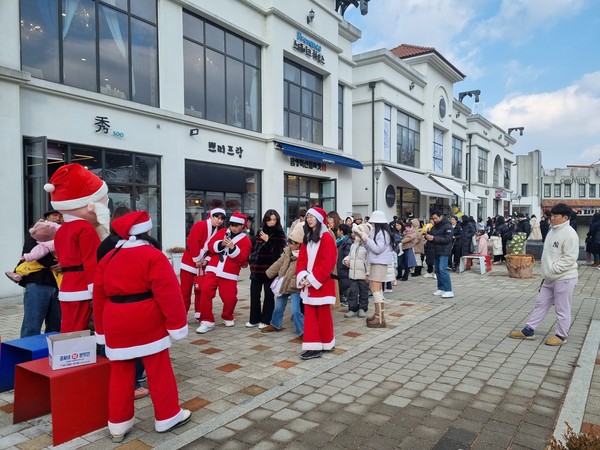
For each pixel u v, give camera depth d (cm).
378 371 462
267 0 1409
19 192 809
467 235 1280
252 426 342
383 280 646
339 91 1892
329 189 1753
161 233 1098
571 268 541
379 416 358
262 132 1435
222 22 1263
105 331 314
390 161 2197
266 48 1427
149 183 1077
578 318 693
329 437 324
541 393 401
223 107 1305
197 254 625
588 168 5481
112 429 317
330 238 495
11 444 316
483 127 3559
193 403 382
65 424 318
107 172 980
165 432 330
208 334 602
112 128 978
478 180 3559
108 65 996
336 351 528
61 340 329
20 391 348
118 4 1013
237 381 432
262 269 618
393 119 2219
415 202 2467
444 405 377
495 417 354
